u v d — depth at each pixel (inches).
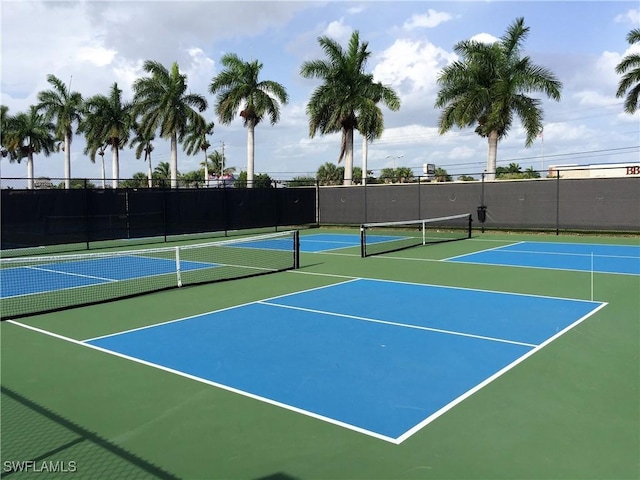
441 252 676.7
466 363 238.4
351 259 621.3
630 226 850.8
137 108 1470.2
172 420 183.8
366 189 1139.3
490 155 1083.9
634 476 143.2
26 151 2102.6
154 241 873.5
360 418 182.7
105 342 283.4
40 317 343.6
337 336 286.5
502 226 971.9
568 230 907.4
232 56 1294.3
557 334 284.0
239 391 209.3
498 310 343.6
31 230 756.0
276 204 1111.0
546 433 169.2
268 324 316.2
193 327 312.0
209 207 977.5
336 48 1190.9
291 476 146.6
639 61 1081.4
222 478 146.3
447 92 1091.3
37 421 184.7
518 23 1050.1
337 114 1187.3
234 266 580.7
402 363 239.6
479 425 175.6
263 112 1280.8
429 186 1051.3
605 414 182.7
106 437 171.9
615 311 335.6
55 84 1882.4
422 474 146.0
